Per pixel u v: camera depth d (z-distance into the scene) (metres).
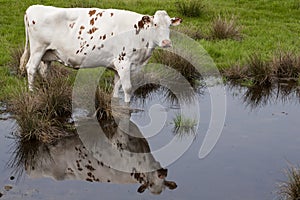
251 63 11.15
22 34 13.05
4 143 7.64
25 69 10.18
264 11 16.61
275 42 13.39
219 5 16.94
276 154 7.40
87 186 6.48
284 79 11.15
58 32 8.98
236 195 6.24
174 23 8.82
